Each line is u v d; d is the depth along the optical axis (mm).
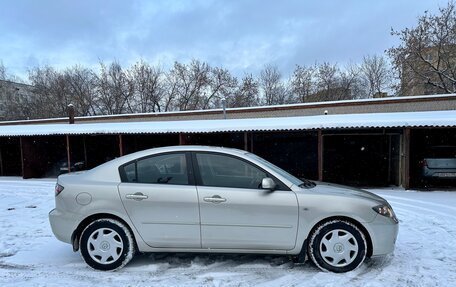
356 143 15625
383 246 4305
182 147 4691
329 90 41656
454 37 27281
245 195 4336
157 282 4074
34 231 6328
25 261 4840
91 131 14531
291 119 14141
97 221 4457
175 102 45156
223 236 4348
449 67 27500
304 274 4262
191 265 4590
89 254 4461
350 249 4273
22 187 12891
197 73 44688
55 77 44469
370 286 3855
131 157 4680
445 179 12695
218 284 4004
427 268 4387
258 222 4301
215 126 13414
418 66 28297
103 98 43625
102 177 4602
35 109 44656
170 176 4539
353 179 15000
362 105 19859
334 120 12391
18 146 18578
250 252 4383
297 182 4645
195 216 4355
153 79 44219
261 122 13719
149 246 4449
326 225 4285
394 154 13609
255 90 44312
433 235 5953
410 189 11570
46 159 17609
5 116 45469
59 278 4227
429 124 10945
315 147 16172
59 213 4535
